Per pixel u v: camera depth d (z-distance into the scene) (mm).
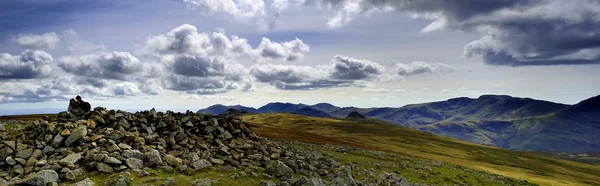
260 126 107250
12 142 27625
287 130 104812
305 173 32406
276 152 36938
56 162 25172
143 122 34531
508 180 68688
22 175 23922
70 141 28391
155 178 25047
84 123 31578
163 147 31125
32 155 26531
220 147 34219
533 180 99188
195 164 28922
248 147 35625
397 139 190750
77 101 35594
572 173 161125
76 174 24125
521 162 172750
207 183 25203
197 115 39188
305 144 65375
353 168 40938
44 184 22156
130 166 26188
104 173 24984
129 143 30047
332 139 98875
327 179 32406
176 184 24422
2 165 25391
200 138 35094
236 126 40375
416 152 121250
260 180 28281
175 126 35125
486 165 122438
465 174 58906
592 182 131000
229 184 26219
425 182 41469
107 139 29547
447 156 135125
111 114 34125
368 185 32281
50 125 30297
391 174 39438
